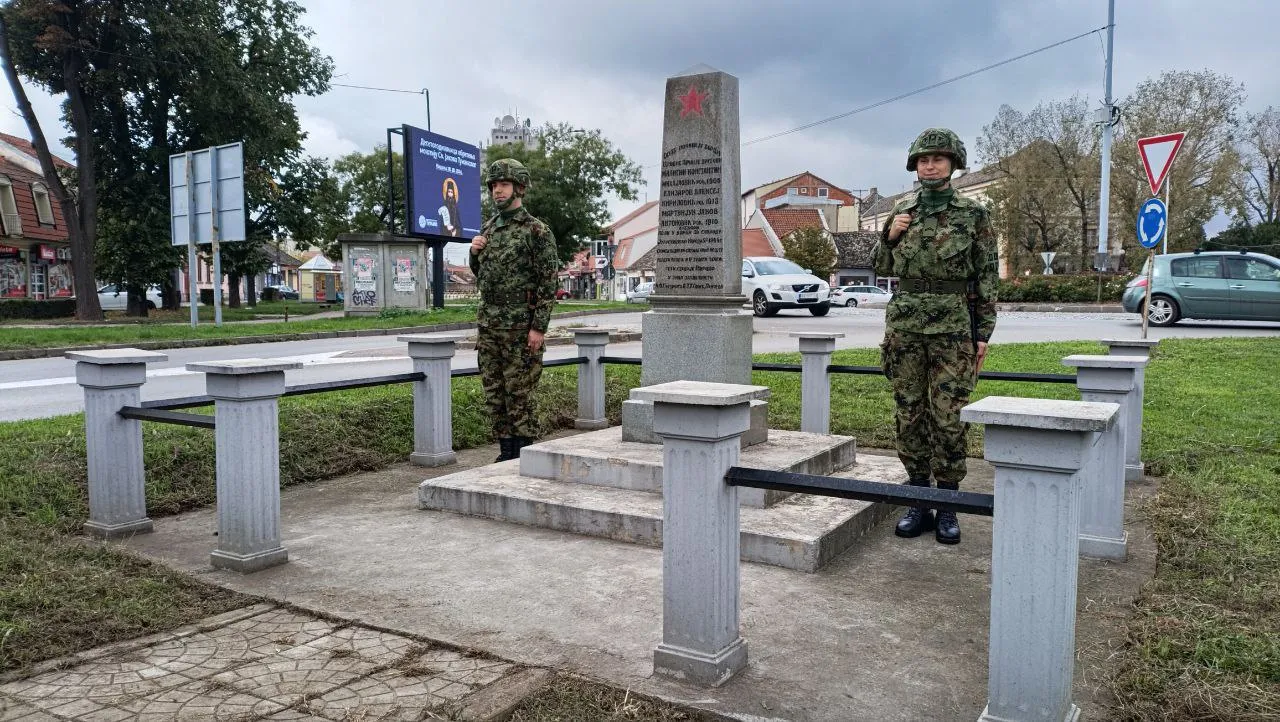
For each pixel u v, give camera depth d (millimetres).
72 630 3311
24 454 5586
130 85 25875
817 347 6641
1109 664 3088
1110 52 25375
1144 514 5152
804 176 70125
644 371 5883
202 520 5152
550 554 4410
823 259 47281
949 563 4312
